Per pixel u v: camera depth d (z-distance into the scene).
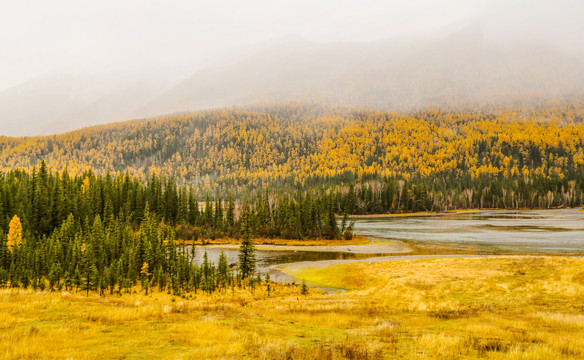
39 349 12.60
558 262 47.69
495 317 23.86
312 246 102.62
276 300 39.28
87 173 154.62
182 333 16.48
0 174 128.38
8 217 85.31
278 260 80.75
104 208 114.94
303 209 116.56
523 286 40.03
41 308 20.94
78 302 23.94
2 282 52.22
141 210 126.62
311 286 55.41
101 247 67.12
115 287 54.62
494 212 197.50
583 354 13.66
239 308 27.50
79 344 13.83
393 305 34.78
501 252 79.50
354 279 55.78
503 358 12.98
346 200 191.38
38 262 60.78
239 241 111.38
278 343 14.27
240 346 13.88
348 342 15.38
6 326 15.95
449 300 37.31
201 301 41.00
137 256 63.72
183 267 56.16
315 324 21.34
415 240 102.81
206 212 132.50
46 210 95.38
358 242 104.44
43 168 126.44
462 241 97.62
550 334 17.53
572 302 31.80
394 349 14.15
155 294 50.12
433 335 16.77
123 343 14.37
